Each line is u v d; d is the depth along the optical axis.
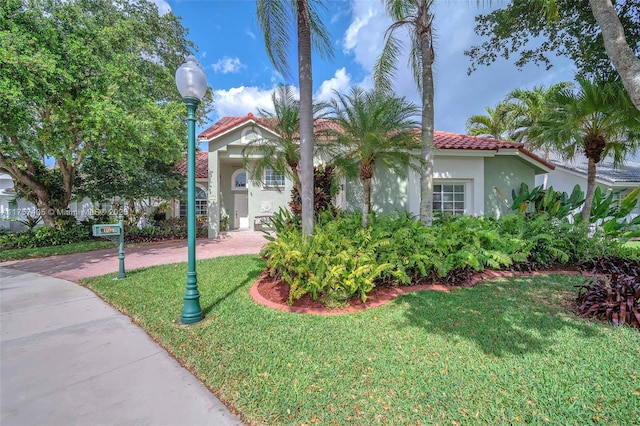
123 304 5.66
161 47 17.52
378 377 3.23
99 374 3.38
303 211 6.88
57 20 10.40
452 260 6.71
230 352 3.82
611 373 3.26
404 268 6.41
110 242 13.85
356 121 8.47
